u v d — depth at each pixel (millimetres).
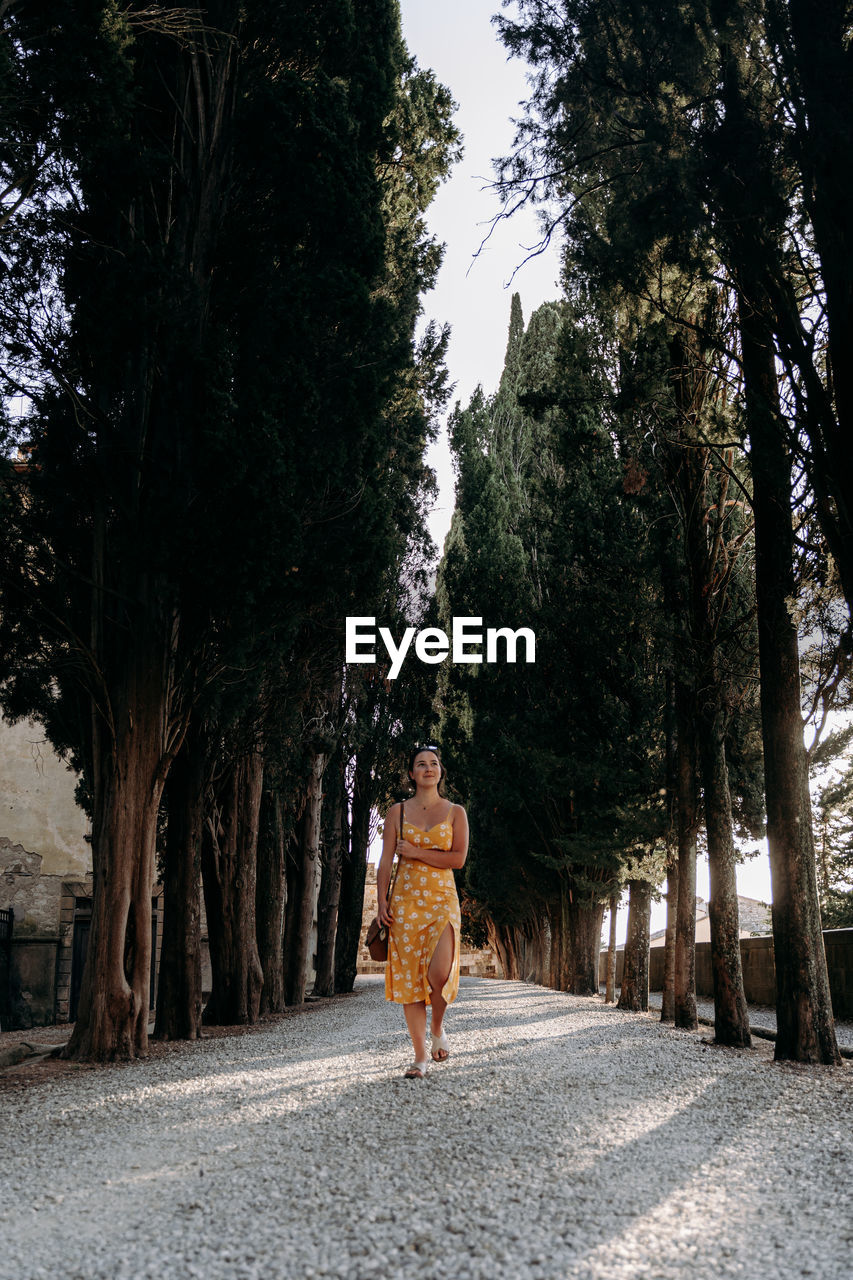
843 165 7875
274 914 18844
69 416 10156
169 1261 3035
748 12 8289
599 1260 3029
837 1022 18125
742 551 14242
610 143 9984
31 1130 5523
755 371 10375
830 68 7828
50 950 24031
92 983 10156
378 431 12016
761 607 10633
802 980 9820
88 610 10617
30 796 24594
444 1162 4289
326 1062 8289
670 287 10281
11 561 10195
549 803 25531
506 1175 4090
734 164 8484
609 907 21000
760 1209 3723
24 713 12320
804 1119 5863
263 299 10883
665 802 15992
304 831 23078
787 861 10070
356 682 22406
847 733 14891
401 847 6875
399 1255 3066
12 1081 8312
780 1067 9070
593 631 17859
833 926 31109
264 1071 7824
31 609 10531
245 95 12062
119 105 8328
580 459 14531
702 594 13062
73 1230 3430
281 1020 16203
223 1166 4289
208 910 16047
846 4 7941
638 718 18031
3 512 9094
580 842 18297
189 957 12820
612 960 20641
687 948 14250
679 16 8531
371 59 12719
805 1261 3082
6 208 8867
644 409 12438
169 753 10734
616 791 17203
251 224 11492
